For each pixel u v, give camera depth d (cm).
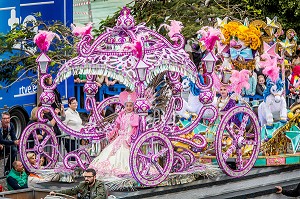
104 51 2048
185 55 2094
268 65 2302
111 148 2095
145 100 2045
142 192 2031
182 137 2153
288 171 2328
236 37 2378
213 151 2280
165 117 2155
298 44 2939
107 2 3259
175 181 2092
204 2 2892
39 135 2177
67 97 2817
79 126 2372
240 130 2200
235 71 2273
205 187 2139
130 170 2009
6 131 2305
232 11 2920
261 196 2202
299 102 2455
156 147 2088
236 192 2186
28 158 2108
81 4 3238
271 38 2388
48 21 2766
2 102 2612
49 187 2067
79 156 2145
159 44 2092
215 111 2144
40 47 2077
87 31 2064
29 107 2684
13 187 2064
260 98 2597
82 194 1925
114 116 2180
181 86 2183
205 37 2119
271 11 3011
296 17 3006
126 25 2062
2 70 2631
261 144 2312
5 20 2633
